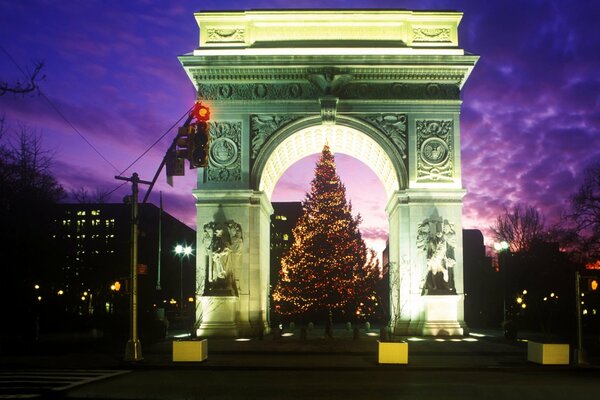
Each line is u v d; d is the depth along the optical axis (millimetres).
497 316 107062
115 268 84750
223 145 57094
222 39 58406
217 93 57562
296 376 31328
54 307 73125
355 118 57188
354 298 70062
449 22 58406
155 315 65375
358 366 34594
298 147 64312
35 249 63625
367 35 58406
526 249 110688
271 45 58312
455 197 56031
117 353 42906
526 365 35344
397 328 54844
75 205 100438
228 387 26969
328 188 67938
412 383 28531
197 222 56125
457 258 55188
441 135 56969
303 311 67000
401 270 55406
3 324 61062
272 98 57469
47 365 35688
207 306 54406
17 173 63188
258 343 48875
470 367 34312
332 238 66375
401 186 56562
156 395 24625
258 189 56688
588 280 37094
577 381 29734
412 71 57188
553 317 77812
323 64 57000
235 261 55500
